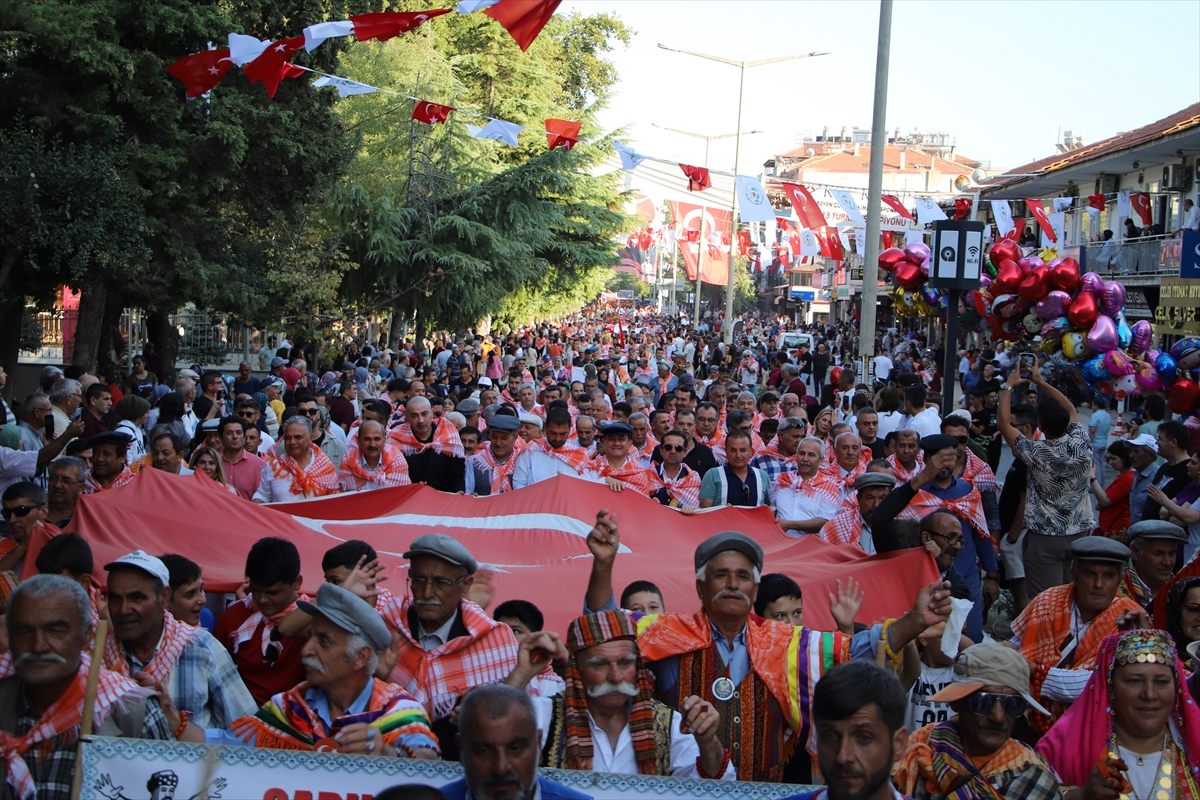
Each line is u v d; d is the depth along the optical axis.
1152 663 4.28
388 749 4.04
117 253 18.25
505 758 3.32
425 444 11.02
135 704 4.09
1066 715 4.51
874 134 17.94
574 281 43.97
